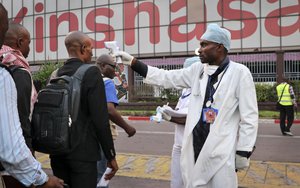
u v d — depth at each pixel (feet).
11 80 6.47
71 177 9.75
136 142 33.94
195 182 10.34
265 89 65.05
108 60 13.41
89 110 9.62
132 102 71.36
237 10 79.20
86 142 9.64
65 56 95.40
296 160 25.41
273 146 31.45
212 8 81.20
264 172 21.03
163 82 11.69
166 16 85.15
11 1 101.86
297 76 69.51
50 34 97.09
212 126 10.19
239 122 10.49
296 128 44.32
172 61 83.97
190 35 83.20
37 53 98.73
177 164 13.67
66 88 9.32
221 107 10.19
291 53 70.13
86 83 9.54
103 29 90.84
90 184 9.72
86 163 9.63
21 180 6.47
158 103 68.33
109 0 90.17
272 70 71.36
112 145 9.96
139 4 87.25
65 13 95.20
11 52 8.82
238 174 20.54
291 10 75.56
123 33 88.94
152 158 25.25
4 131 6.20
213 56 10.46
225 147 10.11
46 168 21.94
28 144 8.37
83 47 10.46
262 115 56.18
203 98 10.56
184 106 13.30
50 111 9.09
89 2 92.22
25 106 8.21
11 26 9.48
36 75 65.36
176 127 13.69
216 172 10.09
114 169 10.25
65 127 9.05
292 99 37.91
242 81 10.17
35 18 98.94
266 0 77.10
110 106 12.60
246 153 9.95
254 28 78.07
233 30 79.51
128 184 19.01
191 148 10.58
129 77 73.15
